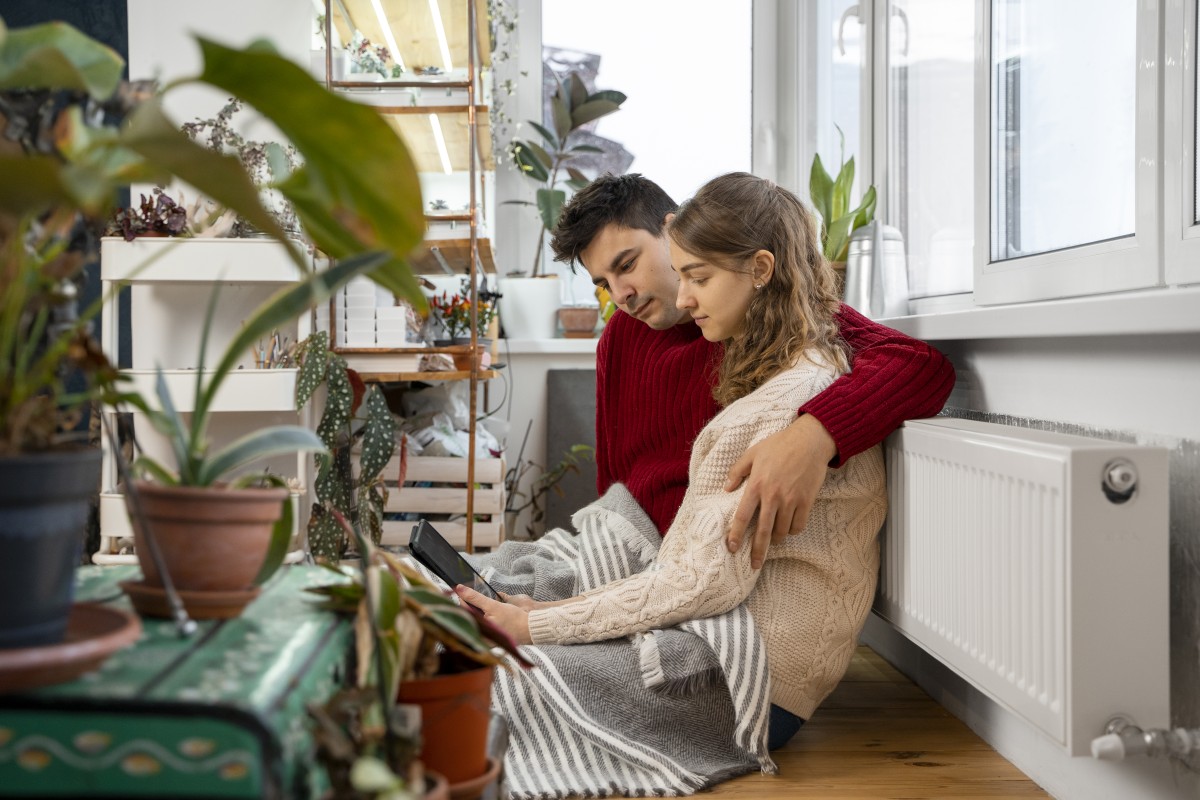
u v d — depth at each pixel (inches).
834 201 110.0
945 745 77.1
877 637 107.0
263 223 29.2
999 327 68.9
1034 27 80.2
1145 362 57.0
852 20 130.8
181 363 122.1
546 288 152.6
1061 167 76.8
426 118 121.2
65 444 33.1
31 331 33.4
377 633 34.2
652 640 68.1
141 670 29.8
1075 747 49.4
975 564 60.0
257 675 30.0
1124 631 49.5
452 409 134.9
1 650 28.5
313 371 110.1
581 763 67.4
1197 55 59.2
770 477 66.7
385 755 32.1
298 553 109.4
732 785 67.7
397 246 31.5
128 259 111.2
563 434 147.9
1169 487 53.9
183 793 27.3
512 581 81.5
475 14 125.2
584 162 161.0
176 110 127.9
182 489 34.9
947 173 100.0
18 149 31.9
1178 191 60.6
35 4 128.1
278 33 128.9
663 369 87.5
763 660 68.4
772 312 75.1
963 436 60.7
